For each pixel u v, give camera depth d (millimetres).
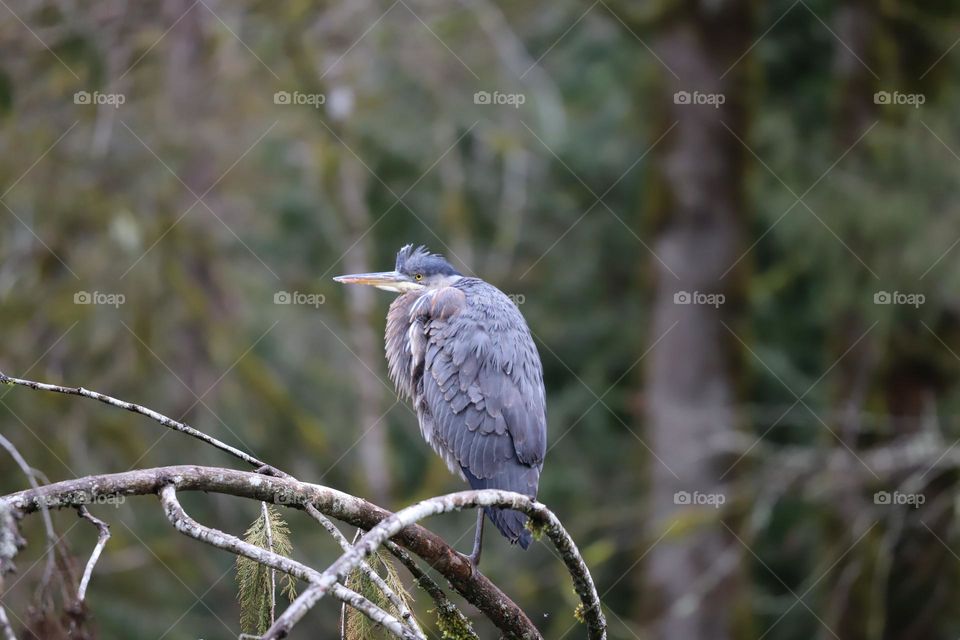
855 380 14680
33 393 11617
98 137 12391
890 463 12609
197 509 13078
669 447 15266
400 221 16844
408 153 16312
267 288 14578
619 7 15727
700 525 14523
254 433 13258
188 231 13047
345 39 15320
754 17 15875
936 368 14469
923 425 13305
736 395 15555
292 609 3541
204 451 12969
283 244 16453
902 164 13500
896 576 14203
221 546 4082
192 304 12617
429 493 15727
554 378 19047
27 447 11188
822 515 15039
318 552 13438
